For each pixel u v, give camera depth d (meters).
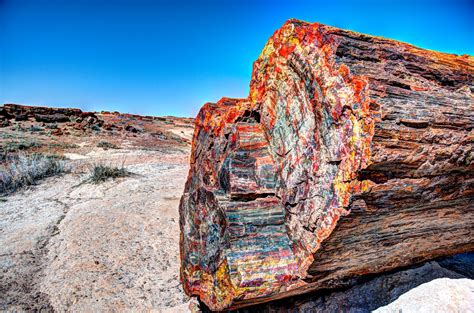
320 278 2.07
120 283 3.72
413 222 1.89
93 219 5.65
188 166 11.95
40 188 8.20
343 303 2.39
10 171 9.26
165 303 3.40
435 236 2.13
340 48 1.85
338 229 1.70
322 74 1.89
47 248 4.62
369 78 1.67
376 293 2.40
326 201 1.78
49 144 16.77
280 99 2.42
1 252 4.44
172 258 4.38
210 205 2.59
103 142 18.41
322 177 1.85
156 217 5.84
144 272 4.00
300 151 2.11
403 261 2.34
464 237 2.30
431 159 1.63
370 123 1.54
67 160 12.66
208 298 2.44
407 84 1.83
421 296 2.23
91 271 3.93
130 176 9.33
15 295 3.47
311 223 1.90
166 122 41.59
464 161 1.72
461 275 2.38
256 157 2.56
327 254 1.88
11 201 7.05
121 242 4.77
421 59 2.15
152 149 18.06
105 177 8.86
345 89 1.72
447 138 1.66
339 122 1.73
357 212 1.61
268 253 2.11
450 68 2.23
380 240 1.93
